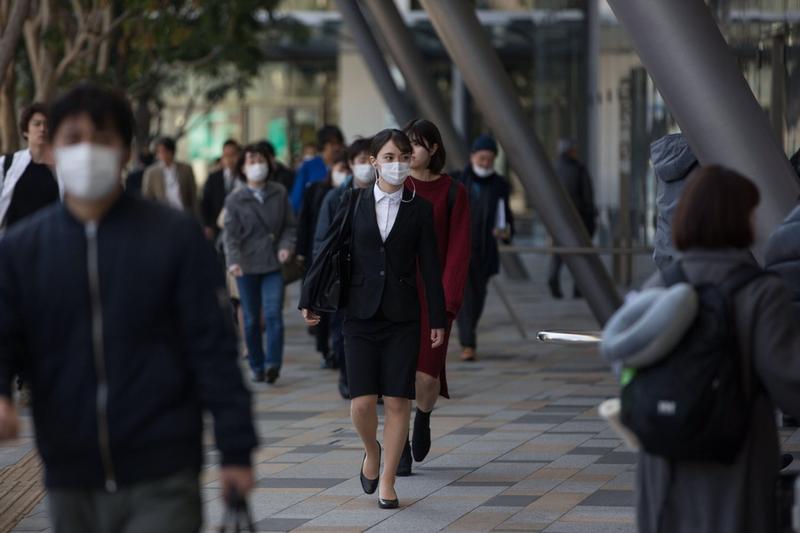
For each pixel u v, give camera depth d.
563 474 19.42
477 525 16.45
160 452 9.24
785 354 9.88
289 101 110.38
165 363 9.34
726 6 37.06
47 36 49.31
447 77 105.81
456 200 20.00
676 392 9.80
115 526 9.33
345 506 17.66
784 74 30.36
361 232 17.38
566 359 33.28
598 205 62.91
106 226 9.35
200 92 85.19
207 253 9.55
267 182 30.25
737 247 10.28
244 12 56.88
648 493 10.45
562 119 75.19
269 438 22.91
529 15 91.75
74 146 9.30
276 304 30.03
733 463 10.02
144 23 50.84
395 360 17.45
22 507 17.86
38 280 9.29
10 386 9.43
